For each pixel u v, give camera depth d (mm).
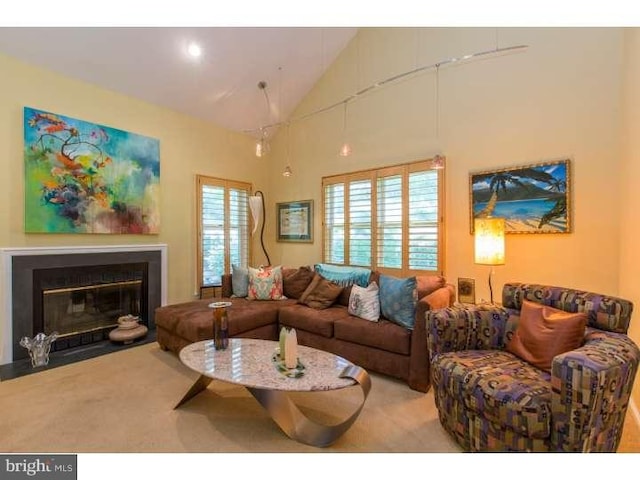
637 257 2127
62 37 3012
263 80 4324
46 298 3240
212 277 4625
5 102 2967
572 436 1401
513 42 3098
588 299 1876
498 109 3182
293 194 5031
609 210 2654
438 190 3529
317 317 3092
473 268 3352
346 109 4363
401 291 2773
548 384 1599
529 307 2035
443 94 3531
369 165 4133
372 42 4109
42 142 3154
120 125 3703
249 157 5105
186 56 3592
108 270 3652
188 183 4371
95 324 3645
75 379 2654
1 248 2949
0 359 2941
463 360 1906
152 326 4008
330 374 1917
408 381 2539
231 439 1896
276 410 1938
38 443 1851
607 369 1374
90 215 3475
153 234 4031
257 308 3346
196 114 4395
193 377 2699
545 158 2939
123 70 3490
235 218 4914
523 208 3041
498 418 1562
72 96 3346
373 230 4059
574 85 2797
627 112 2383
